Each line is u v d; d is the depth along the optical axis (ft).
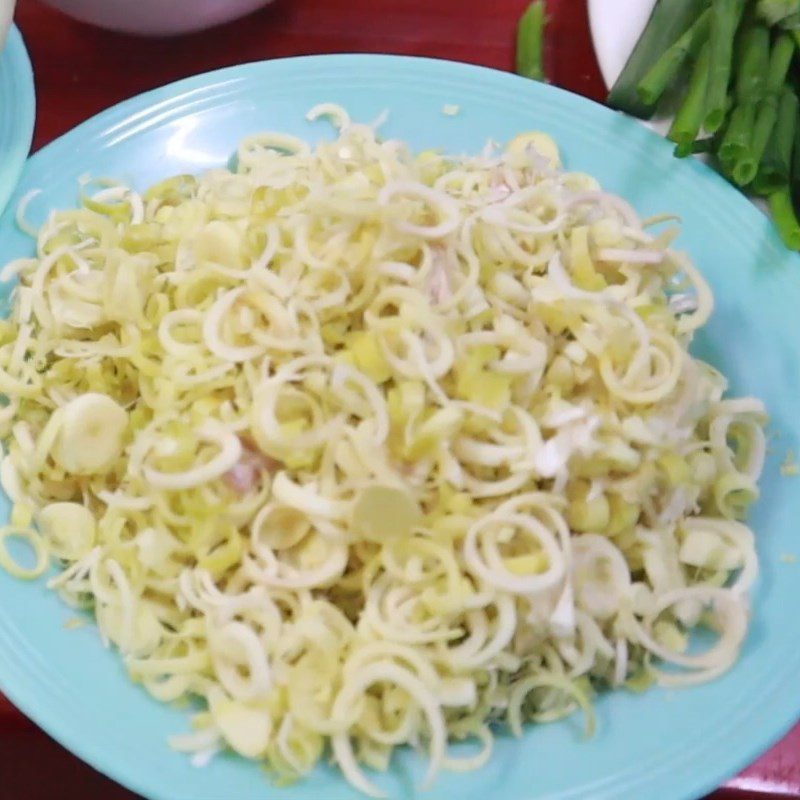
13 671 1.71
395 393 1.80
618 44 2.66
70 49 2.82
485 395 1.82
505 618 1.73
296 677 1.71
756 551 1.92
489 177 2.25
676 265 2.15
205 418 1.85
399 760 1.70
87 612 1.85
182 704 1.74
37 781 2.26
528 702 1.81
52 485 1.96
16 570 1.82
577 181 2.33
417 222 1.97
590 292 1.96
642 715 1.73
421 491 1.80
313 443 1.80
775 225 2.30
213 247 2.00
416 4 2.94
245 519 1.83
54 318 2.06
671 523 1.93
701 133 2.54
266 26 2.89
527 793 1.62
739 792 1.89
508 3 2.95
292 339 1.87
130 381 2.02
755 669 1.74
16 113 2.39
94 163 2.38
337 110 2.51
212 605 1.77
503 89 2.52
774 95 2.42
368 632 1.74
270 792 1.62
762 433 2.06
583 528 1.84
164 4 2.58
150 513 1.88
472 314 1.91
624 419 1.88
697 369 2.01
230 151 2.47
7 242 2.24
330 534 1.78
